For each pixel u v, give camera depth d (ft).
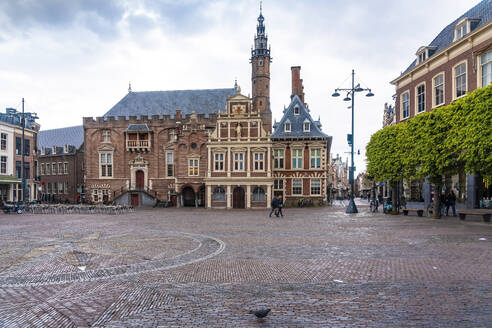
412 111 117.70
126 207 129.49
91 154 184.55
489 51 84.79
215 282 29.37
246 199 153.28
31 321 21.27
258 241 51.21
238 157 155.53
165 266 35.50
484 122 62.80
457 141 69.21
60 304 24.32
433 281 28.55
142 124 181.47
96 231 65.57
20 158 170.30
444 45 105.70
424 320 20.53
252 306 23.34
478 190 88.69
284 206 160.97
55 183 230.48
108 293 26.71
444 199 93.45
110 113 193.16
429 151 80.48
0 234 61.21
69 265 36.32
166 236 57.88
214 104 191.62
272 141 164.76
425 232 58.18
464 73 93.09
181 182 172.04
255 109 244.42
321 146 161.48
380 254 40.11
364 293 25.76
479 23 91.25
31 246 48.16
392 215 100.27
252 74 250.37
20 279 30.96
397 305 23.13
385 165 103.40
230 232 62.44
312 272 32.22
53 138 246.06
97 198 183.11
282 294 25.82
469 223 71.77
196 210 140.67
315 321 20.61
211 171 155.74
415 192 119.03
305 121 165.07
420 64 110.01
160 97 197.98
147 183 180.04
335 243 48.44
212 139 156.56
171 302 24.41
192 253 42.29
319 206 159.63
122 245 48.75
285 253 41.57
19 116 174.60
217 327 19.93
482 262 34.81
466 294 25.13
